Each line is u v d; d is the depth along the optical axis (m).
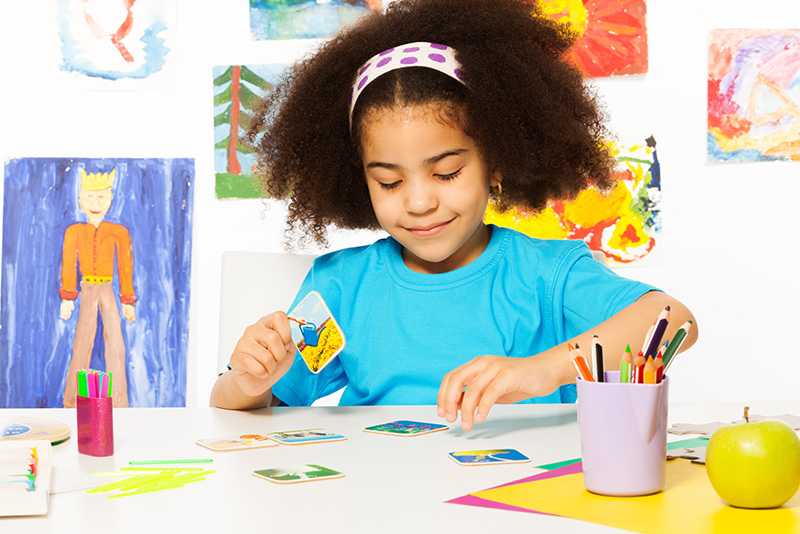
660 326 0.69
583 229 1.99
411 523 0.58
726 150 2.00
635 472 0.63
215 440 0.83
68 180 2.09
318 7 2.05
